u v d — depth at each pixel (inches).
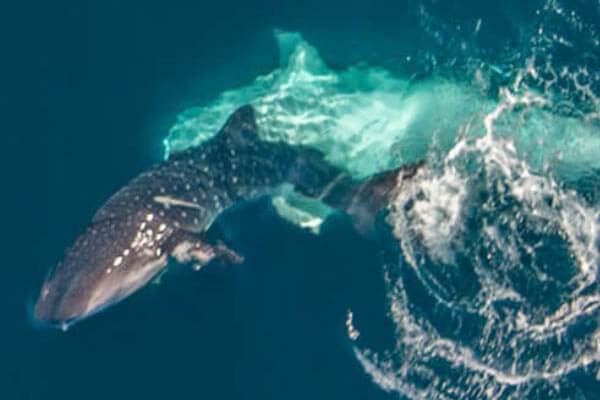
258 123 880.9
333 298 814.5
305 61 929.5
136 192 820.0
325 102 894.4
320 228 855.1
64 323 749.9
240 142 872.3
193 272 841.5
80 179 905.5
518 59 898.7
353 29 966.4
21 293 837.2
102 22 1007.0
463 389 757.9
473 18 938.1
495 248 810.8
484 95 873.5
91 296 751.7
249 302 827.4
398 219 836.6
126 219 795.4
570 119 847.7
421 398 757.9
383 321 794.2
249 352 806.5
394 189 840.9
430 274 808.9
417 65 919.0
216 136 875.4
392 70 917.8
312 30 971.3
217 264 842.8
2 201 896.3
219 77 956.0
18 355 817.5
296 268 836.0
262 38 976.9
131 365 804.0
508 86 876.0
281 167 874.1
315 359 793.6
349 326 797.9
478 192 834.2
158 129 930.1
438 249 818.8
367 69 920.3
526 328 776.3
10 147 929.5
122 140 928.3
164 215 812.6
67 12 1013.2
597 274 795.4
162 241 803.4
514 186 832.3
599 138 836.0
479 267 805.9
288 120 887.7
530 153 837.8
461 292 796.6
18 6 1016.2
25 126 942.4
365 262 826.8
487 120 856.3
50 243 861.2
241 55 968.3
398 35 952.9
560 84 872.9
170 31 995.9
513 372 761.0
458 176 839.1
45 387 799.7
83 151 924.6
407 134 863.7
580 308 781.3
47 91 962.7
